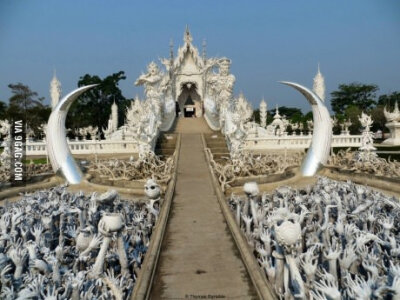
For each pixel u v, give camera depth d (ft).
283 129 157.58
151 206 48.11
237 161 76.59
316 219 42.19
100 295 25.93
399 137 161.99
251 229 42.88
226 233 40.37
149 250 34.14
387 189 67.05
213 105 137.18
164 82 129.18
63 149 75.36
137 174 74.54
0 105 220.23
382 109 247.91
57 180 74.79
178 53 187.01
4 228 35.81
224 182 64.69
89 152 120.67
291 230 23.99
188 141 107.65
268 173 76.38
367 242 32.76
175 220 45.06
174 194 58.23
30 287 23.79
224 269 31.37
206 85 173.68
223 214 47.39
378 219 38.04
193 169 77.61
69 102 76.74
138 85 113.70
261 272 28.94
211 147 104.83
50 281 25.94
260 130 137.18
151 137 90.68
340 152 92.53
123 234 36.11
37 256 29.32
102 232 27.61
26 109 200.23
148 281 28.17
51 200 47.96
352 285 22.88
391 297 21.63
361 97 315.17
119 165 82.12
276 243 27.45
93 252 31.58
